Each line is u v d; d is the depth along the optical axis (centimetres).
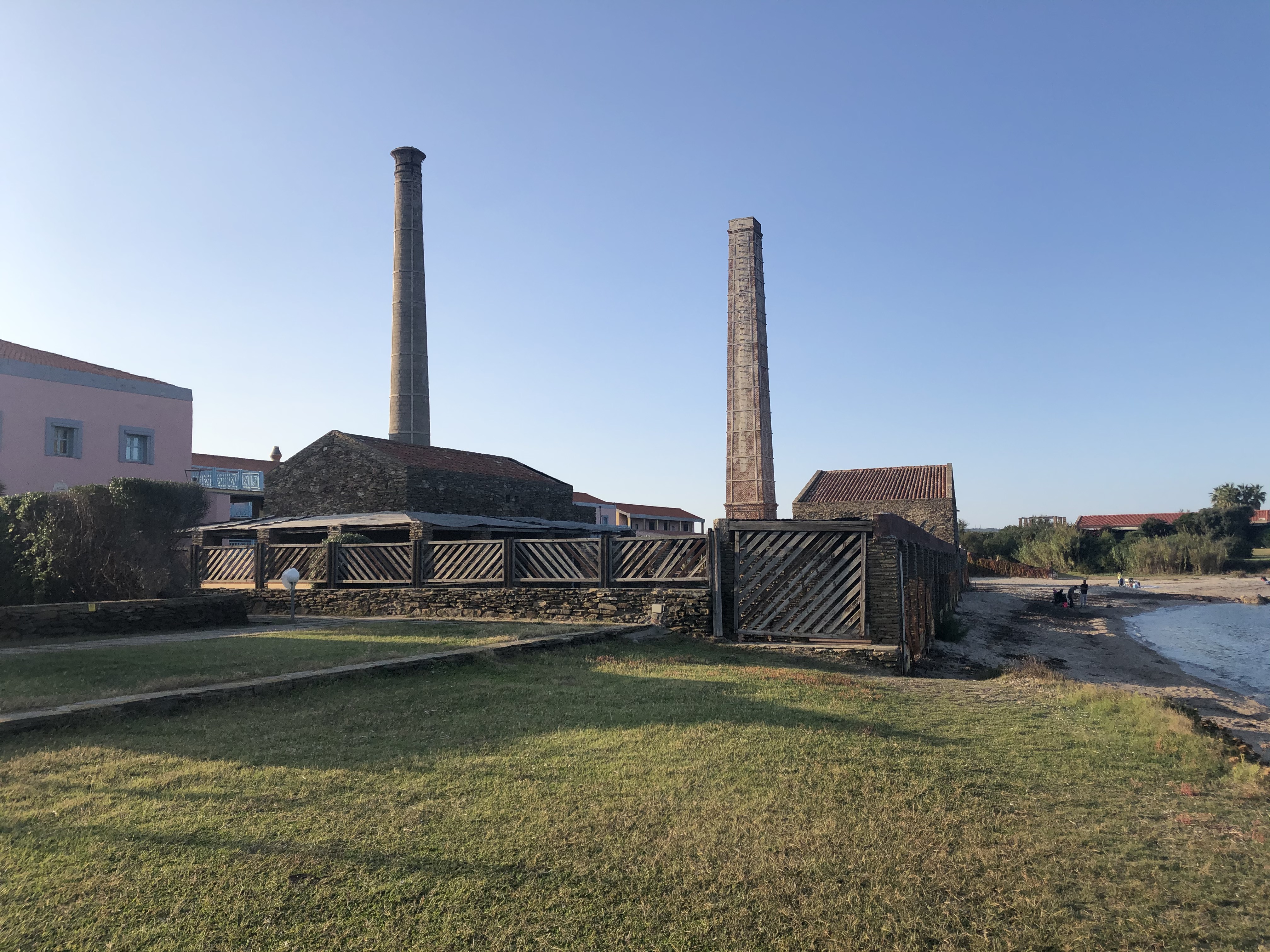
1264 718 1195
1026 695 1057
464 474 3322
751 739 705
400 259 4834
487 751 655
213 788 545
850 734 736
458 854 445
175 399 3841
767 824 500
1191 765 675
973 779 610
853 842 474
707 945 360
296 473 3206
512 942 359
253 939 357
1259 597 4772
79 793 530
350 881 411
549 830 482
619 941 362
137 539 1761
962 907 400
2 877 410
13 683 862
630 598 1625
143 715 745
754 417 4497
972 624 2855
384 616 1850
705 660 1328
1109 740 768
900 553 1470
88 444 3491
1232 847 488
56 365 3503
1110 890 424
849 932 372
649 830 487
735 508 4512
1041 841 488
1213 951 363
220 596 1619
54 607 1370
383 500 3023
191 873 416
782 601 1516
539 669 1092
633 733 721
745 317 4559
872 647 1405
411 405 4744
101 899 389
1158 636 2955
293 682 877
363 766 603
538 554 1767
